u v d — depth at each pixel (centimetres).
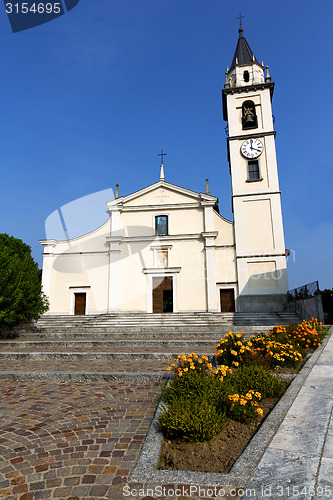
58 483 291
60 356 886
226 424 397
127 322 1773
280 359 647
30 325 1498
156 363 802
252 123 2400
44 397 559
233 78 2570
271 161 2283
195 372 500
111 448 360
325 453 318
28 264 1558
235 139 2383
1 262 1311
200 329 1402
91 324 1697
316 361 679
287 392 502
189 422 363
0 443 376
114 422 437
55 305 2250
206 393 439
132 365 780
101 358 872
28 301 1394
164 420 383
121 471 311
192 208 2348
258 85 2419
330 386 517
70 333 1299
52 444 371
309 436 356
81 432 404
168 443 365
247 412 414
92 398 548
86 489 281
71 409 493
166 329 1452
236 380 509
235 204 2252
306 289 1593
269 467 300
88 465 323
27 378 688
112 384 639
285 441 348
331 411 419
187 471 303
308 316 1546
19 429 416
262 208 2217
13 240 2425
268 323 1602
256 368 549
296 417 409
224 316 1819
